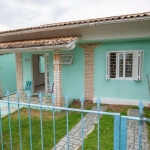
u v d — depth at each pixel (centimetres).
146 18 537
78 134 446
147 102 708
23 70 965
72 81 843
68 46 575
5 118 588
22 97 872
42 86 1201
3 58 1113
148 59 693
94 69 793
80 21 644
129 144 389
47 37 774
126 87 744
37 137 427
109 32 646
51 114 620
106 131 455
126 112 638
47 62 909
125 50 722
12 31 786
